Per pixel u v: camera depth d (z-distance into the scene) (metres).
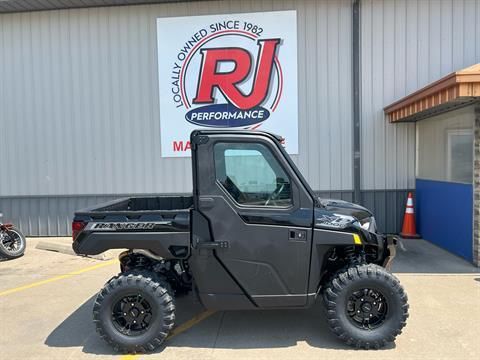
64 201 9.12
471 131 6.23
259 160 3.68
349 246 3.91
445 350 3.58
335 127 8.51
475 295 4.94
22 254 7.52
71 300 5.09
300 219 3.63
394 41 8.29
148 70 8.80
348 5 8.34
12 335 4.10
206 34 8.62
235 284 3.68
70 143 9.05
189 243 3.67
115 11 8.77
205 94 8.70
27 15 8.98
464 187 6.50
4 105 9.16
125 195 8.98
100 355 3.65
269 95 8.57
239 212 3.63
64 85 9.00
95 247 3.74
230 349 3.70
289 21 8.43
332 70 8.44
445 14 8.17
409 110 7.02
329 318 3.65
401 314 3.58
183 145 8.82
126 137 8.92
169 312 3.65
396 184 8.51
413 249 7.29
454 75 5.11
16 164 9.20
